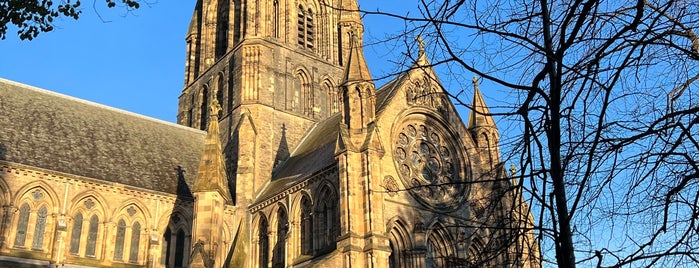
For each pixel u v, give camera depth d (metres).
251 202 79.50
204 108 101.94
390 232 62.28
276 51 94.56
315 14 104.88
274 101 90.69
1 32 27.95
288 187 70.94
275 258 70.44
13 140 71.50
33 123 76.44
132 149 82.69
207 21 108.19
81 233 69.81
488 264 22.03
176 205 77.19
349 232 58.12
